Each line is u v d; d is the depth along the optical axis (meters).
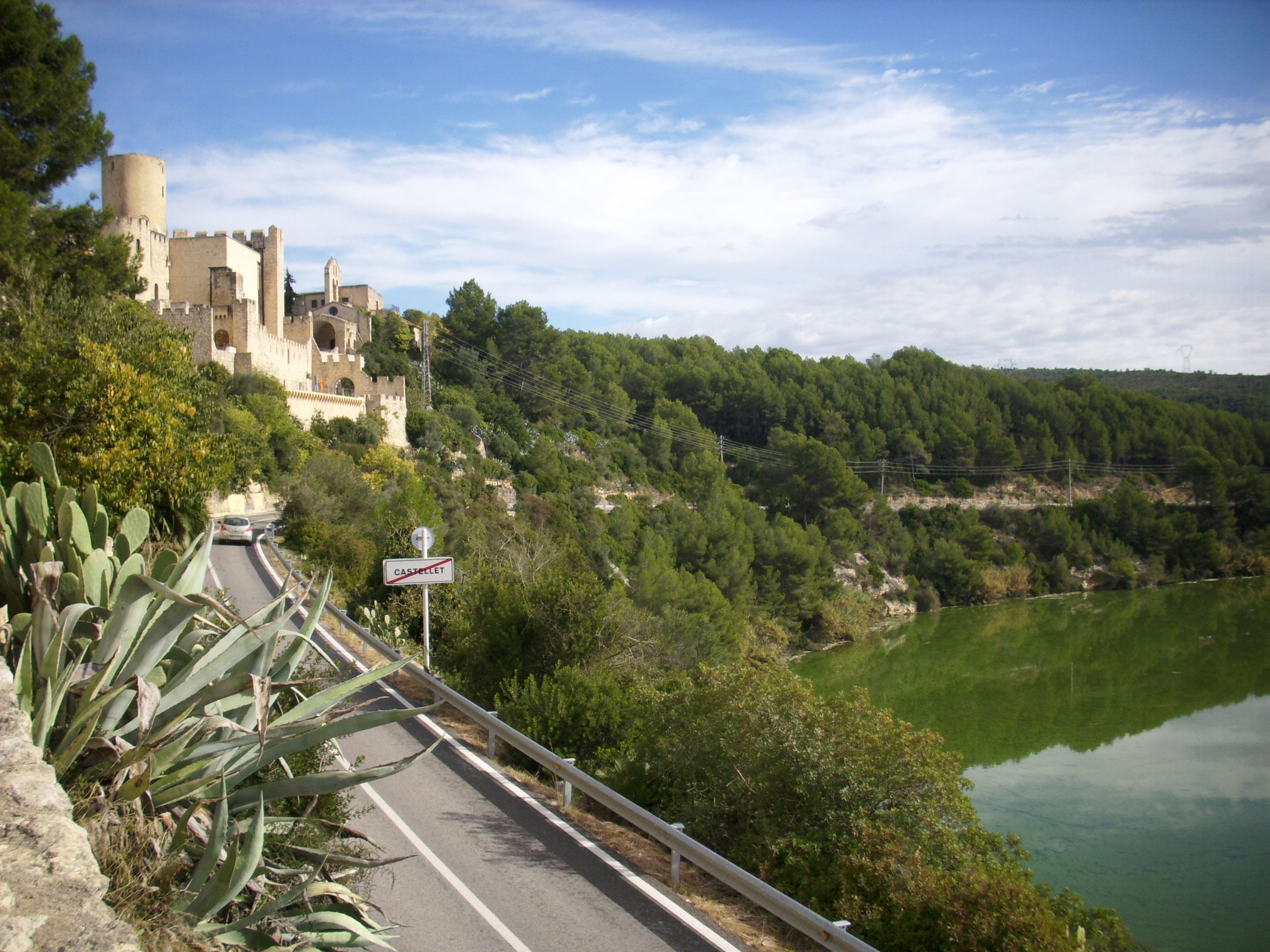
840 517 85.69
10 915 3.60
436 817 9.38
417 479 49.53
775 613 68.00
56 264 25.44
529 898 7.57
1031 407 129.62
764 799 9.22
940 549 87.19
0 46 24.27
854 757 9.09
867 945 5.91
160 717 5.48
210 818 5.27
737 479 107.12
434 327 110.00
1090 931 9.75
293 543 29.70
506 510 59.44
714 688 10.55
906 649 66.06
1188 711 47.66
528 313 107.31
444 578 16.16
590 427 108.12
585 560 34.41
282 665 6.22
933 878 7.36
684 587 54.66
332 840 6.06
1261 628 70.81
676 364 141.38
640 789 10.48
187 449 16.50
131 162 72.62
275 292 83.44
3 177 24.31
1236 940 21.53
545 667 15.31
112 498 14.86
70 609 5.13
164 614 5.37
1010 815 30.91
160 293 71.25
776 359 145.38
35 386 15.66
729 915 7.54
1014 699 50.84
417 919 7.11
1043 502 110.69
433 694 14.27
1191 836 28.72
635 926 7.12
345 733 5.57
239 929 4.65
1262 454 124.38
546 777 11.54
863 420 120.94
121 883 4.37
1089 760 38.28
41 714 4.71
